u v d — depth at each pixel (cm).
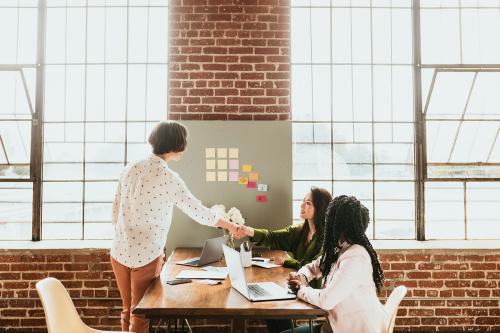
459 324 367
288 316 190
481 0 409
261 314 189
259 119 378
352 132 407
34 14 397
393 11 410
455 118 404
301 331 236
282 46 380
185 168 372
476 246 373
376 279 210
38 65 391
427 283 366
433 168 403
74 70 399
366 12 410
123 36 402
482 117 404
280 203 373
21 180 387
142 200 237
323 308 190
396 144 407
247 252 282
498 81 404
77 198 396
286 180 374
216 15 380
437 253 366
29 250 357
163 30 403
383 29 410
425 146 401
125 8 402
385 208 405
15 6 396
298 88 407
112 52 402
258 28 380
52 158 395
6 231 388
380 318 197
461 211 404
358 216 209
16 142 388
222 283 234
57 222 394
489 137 405
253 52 380
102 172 398
